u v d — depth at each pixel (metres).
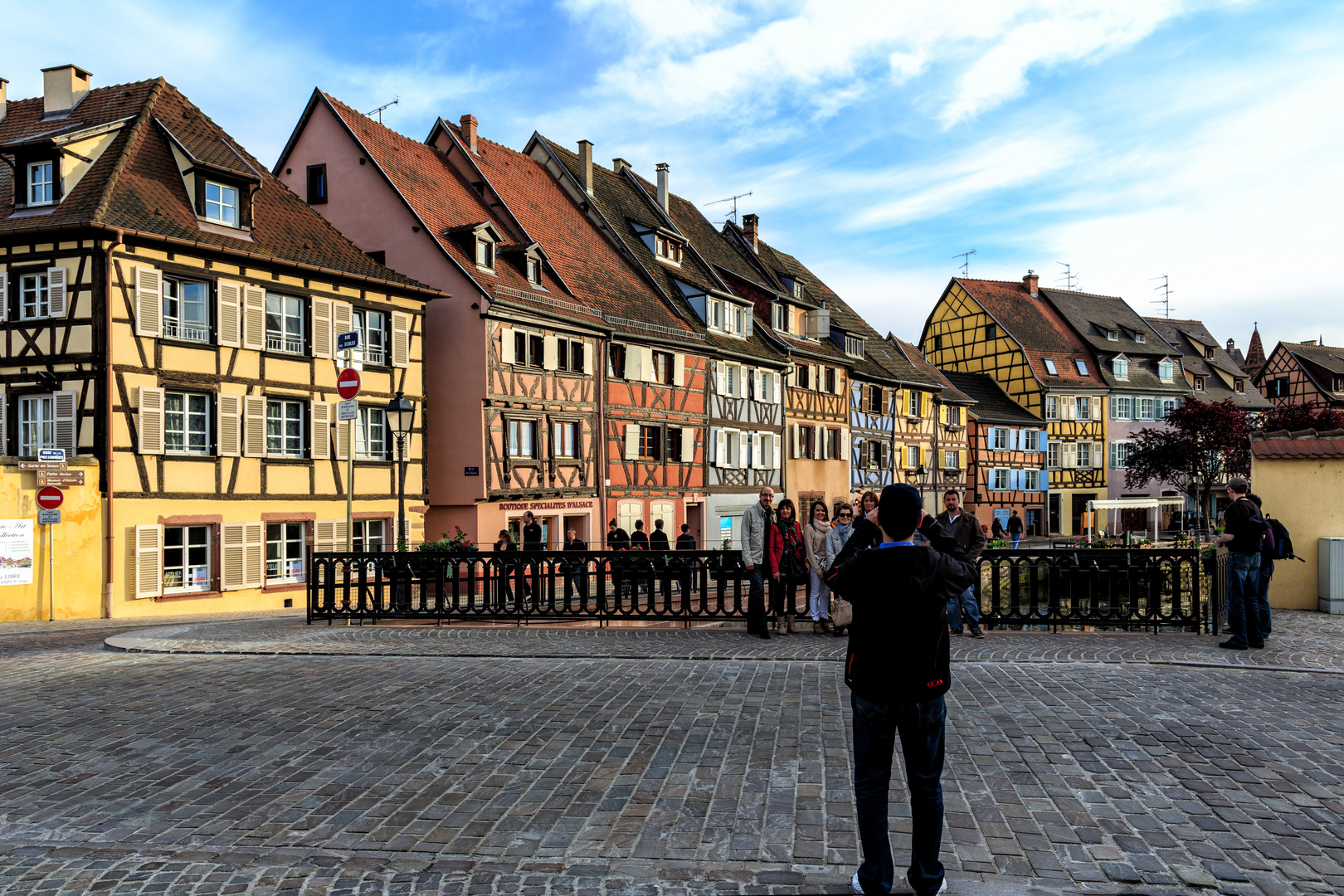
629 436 32.28
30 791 5.53
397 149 30.39
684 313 36.81
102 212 19.77
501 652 10.23
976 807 4.96
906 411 51.97
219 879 4.21
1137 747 6.05
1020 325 62.16
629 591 12.46
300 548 23.62
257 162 25.55
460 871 4.25
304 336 23.86
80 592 19.34
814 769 5.66
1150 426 62.53
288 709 7.51
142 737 6.73
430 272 27.34
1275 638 10.55
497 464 26.98
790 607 11.59
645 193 41.75
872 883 3.86
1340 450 13.22
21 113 24.78
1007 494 58.25
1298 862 4.23
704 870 4.20
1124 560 11.37
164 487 20.66
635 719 6.96
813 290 49.28
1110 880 4.06
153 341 20.58
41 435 20.38
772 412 40.84
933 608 3.84
